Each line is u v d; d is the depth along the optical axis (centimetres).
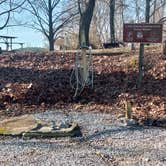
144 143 839
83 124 998
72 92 1323
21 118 1041
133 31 1257
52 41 4406
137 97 1234
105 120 1034
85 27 2602
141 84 1338
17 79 1505
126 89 1319
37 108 1204
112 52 1838
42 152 792
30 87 1370
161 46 1761
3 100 1290
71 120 1038
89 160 735
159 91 1273
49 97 1294
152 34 1252
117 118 1049
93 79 1422
